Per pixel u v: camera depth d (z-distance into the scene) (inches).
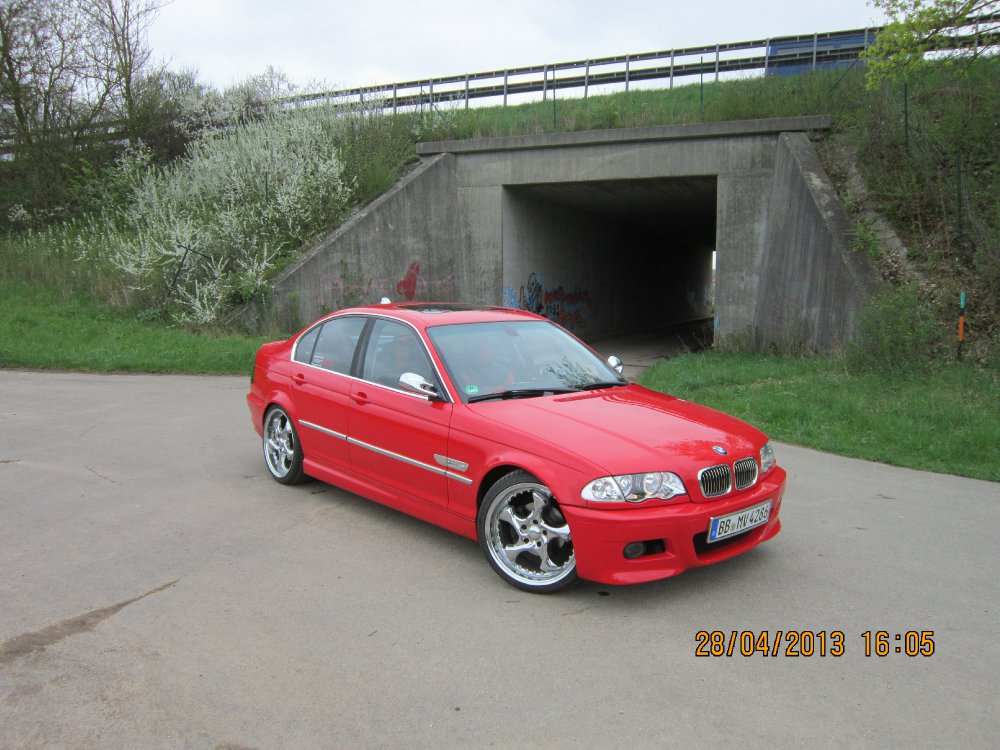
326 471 222.4
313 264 641.0
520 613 153.5
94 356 504.4
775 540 198.2
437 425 181.8
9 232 800.3
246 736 111.6
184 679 127.0
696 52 879.7
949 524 212.7
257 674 129.0
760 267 645.3
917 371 404.8
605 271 1059.9
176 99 925.8
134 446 290.2
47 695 121.4
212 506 220.4
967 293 467.8
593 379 207.0
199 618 149.6
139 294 627.5
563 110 823.1
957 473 267.6
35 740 109.6
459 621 149.7
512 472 165.3
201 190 765.9
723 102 703.7
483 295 789.2
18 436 303.7
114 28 888.3
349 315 229.6
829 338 519.5
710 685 127.3
